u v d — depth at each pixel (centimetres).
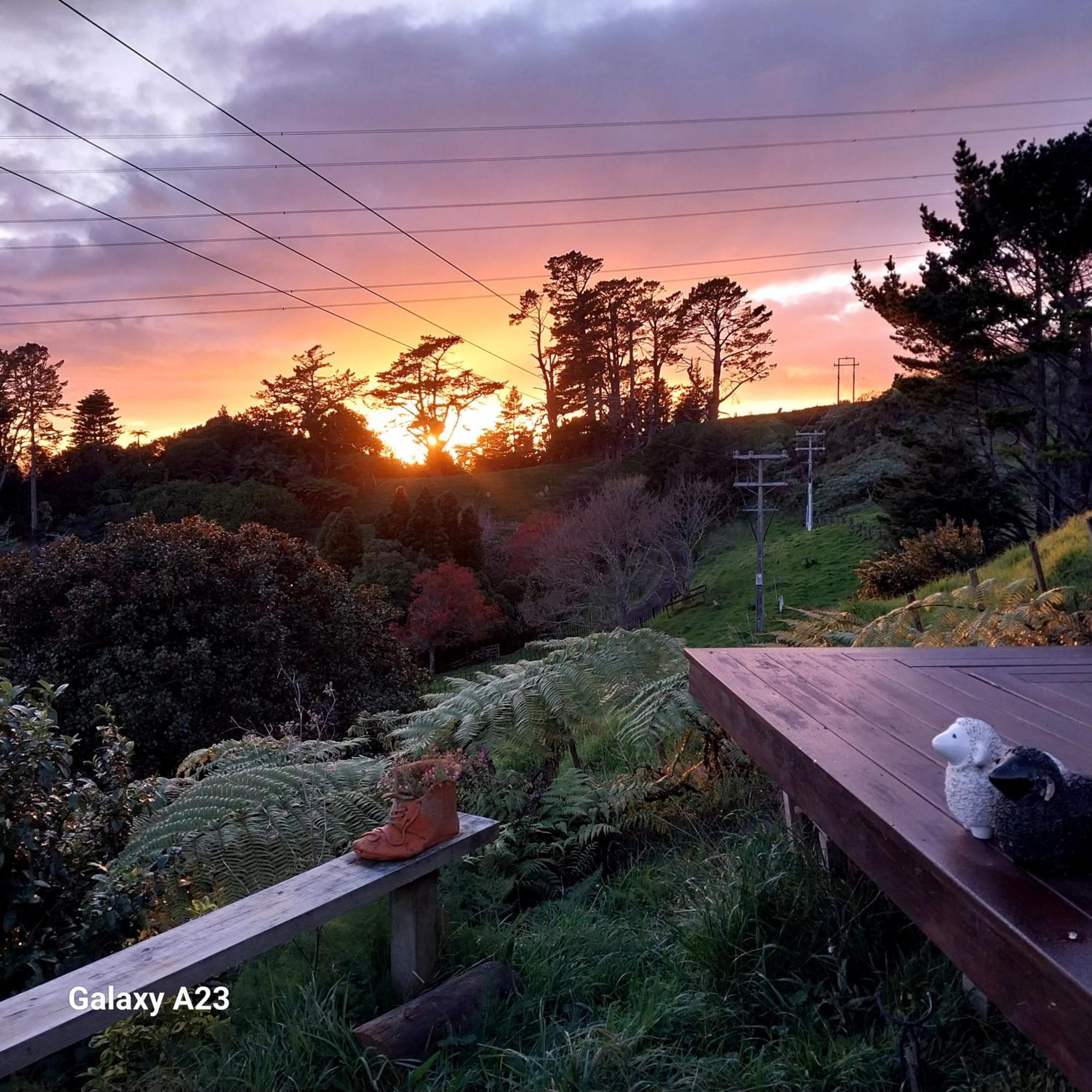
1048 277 2081
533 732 400
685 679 399
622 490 3138
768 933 226
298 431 6862
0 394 5681
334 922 263
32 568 1228
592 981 234
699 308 6938
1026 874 131
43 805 293
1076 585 1004
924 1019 167
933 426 3666
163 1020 233
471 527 3612
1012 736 208
